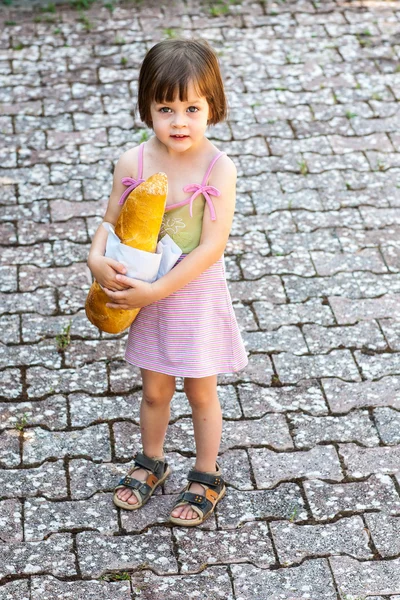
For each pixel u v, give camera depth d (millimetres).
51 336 4188
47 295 4422
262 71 6246
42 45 6496
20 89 6008
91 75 6176
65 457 3598
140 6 7012
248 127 5680
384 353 4148
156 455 3457
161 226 2965
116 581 3121
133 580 3125
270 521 3357
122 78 6152
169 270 2928
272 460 3607
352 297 4457
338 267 4641
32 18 6832
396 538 3295
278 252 4727
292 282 4539
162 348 3090
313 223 4934
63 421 3758
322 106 5902
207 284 3031
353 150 5504
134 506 3369
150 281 2902
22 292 4430
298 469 3570
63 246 4730
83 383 3949
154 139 3016
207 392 3213
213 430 3287
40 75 6156
